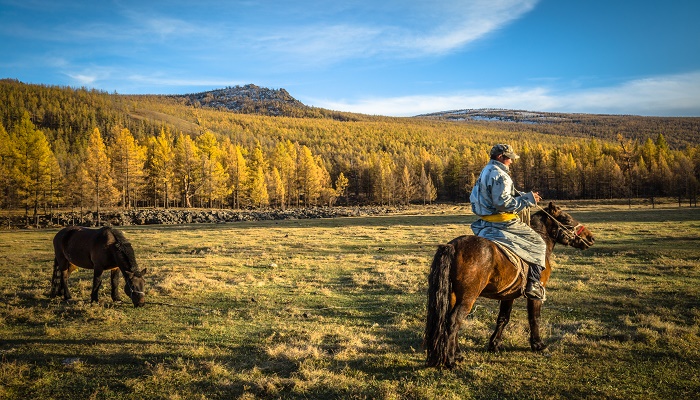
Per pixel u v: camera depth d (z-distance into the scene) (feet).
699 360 18.51
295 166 291.38
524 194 17.47
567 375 17.08
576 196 311.06
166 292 35.24
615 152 363.56
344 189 365.40
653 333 21.91
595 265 47.16
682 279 37.96
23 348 21.40
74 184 183.21
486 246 16.72
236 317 27.66
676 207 201.98
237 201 254.06
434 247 67.72
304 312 28.99
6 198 181.27
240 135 577.84
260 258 57.21
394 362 18.71
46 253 66.08
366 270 47.24
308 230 107.04
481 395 15.39
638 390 15.58
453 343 17.26
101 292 36.22
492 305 30.04
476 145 620.90
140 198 242.58
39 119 480.64
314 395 15.60
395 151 553.23
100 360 19.61
